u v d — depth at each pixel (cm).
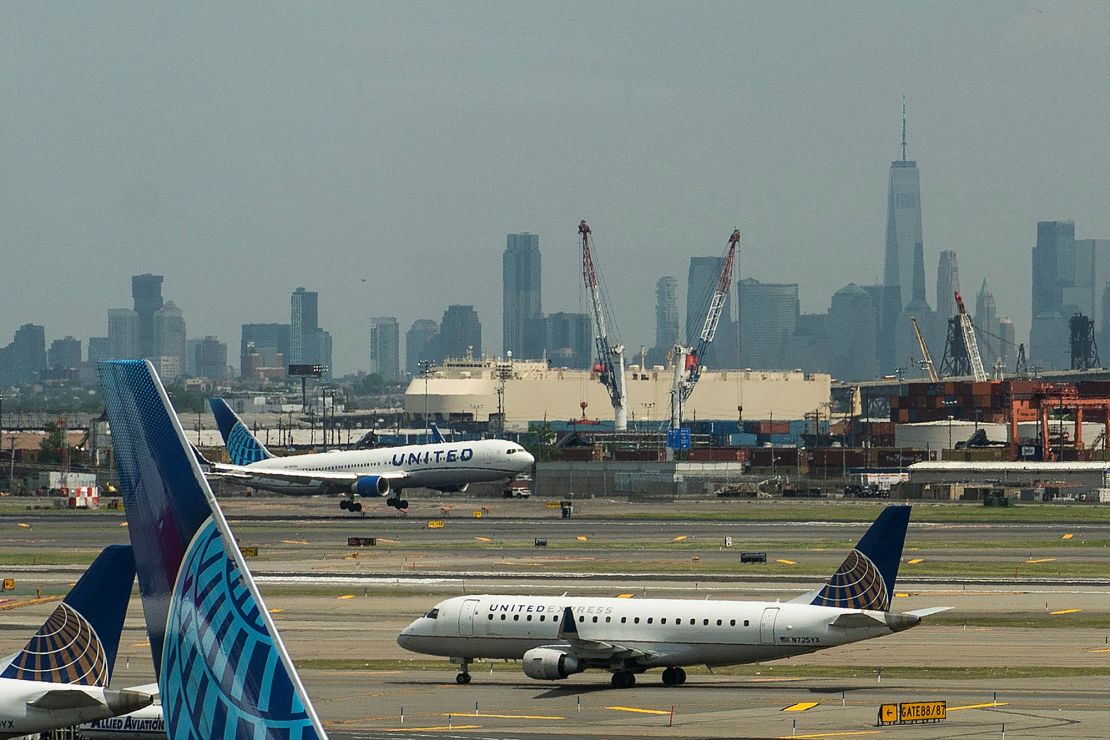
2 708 15612
